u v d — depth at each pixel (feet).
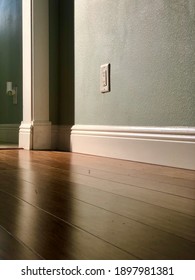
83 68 7.69
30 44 8.75
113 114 6.69
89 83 7.45
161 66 5.47
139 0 5.94
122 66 6.40
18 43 10.88
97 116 7.20
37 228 2.38
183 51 5.04
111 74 6.72
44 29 8.82
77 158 6.66
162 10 5.44
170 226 2.42
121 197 3.29
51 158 6.68
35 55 8.72
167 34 5.34
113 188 3.71
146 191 3.56
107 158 6.63
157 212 2.77
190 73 4.93
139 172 4.81
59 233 2.28
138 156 5.98
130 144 6.15
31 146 8.72
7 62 11.87
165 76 5.40
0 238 2.19
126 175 4.56
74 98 8.09
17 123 11.05
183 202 3.09
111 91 6.73
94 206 2.96
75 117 8.05
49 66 8.88
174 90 5.23
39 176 4.52
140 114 5.97
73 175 4.59
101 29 7.02
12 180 4.22
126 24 6.28
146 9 5.78
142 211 2.80
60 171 4.94
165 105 5.41
